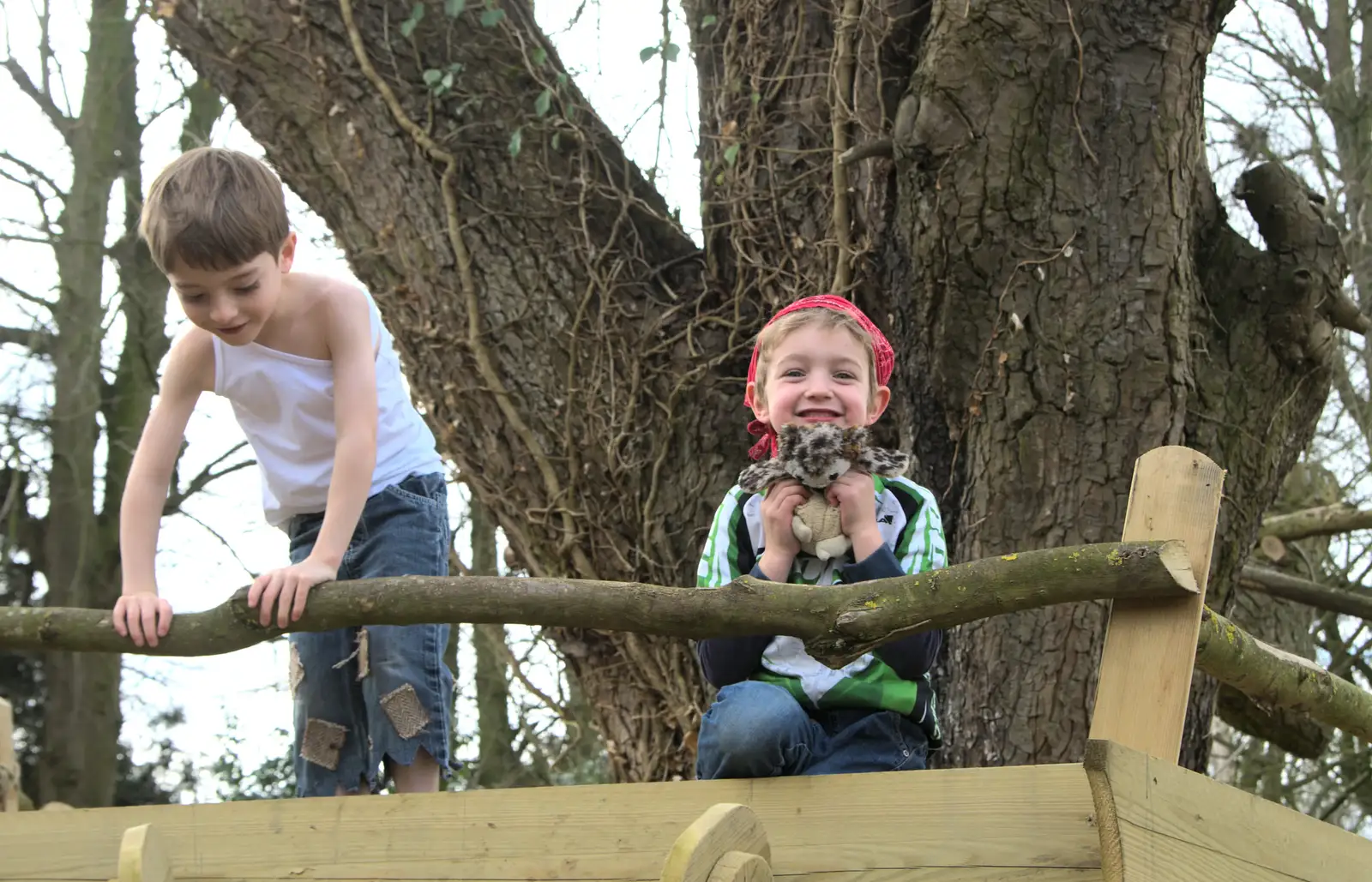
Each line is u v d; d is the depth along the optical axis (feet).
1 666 31.01
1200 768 14.15
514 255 16.19
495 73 16.48
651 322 16.28
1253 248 14.70
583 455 15.94
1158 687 6.13
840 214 14.98
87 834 7.86
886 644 6.95
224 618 7.38
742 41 16.48
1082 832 5.81
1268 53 29.30
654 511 15.78
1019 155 13.64
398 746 9.41
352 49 16.08
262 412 9.73
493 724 30.19
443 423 16.26
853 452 7.94
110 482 31.19
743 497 8.78
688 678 15.70
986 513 13.43
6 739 9.05
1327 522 22.43
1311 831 6.48
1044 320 13.51
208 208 8.22
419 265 16.07
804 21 15.99
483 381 16.01
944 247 13.76
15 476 30.60
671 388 16.07
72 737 30.04
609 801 6.83
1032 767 6.02
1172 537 6.39
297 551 10.12
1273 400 14.47
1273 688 7.85
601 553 15.88
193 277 8.34
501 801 7.04
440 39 16.40
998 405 13.53
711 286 16.40
